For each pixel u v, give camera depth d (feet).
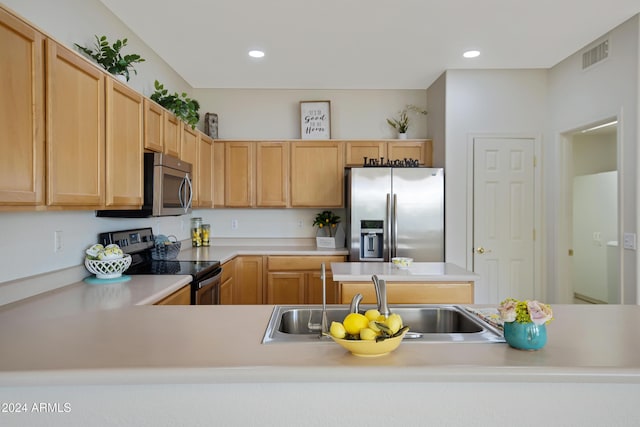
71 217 7.13
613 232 14.39
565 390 3.51
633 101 8.82
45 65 4.94
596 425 3.51
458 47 10.41
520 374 3.29
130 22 8.94
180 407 3.45
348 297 7.23
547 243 12.27
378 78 12.99
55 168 5.13
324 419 3.48
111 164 6.51
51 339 3.99
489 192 12.37
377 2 8.05
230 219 14.55
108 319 4.76
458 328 5.32
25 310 5.22
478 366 3.35
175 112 9.61
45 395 3.41
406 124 13.99
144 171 7.97
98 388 3.43
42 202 4.94
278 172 13.51
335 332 3.57
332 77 12.87
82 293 6.28
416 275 7.27
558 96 11.71
